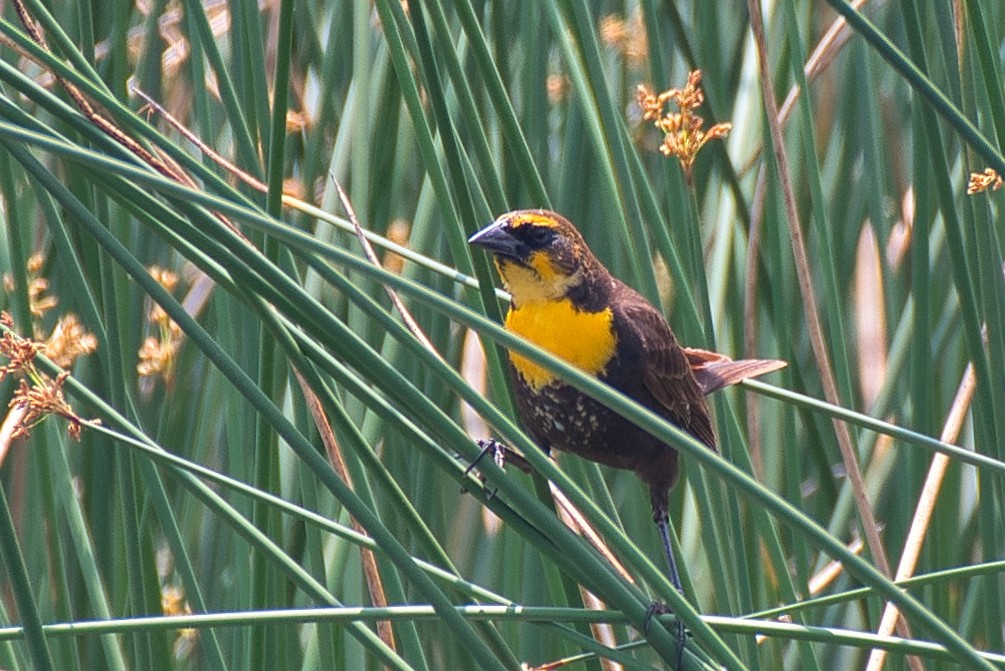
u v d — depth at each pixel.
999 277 7.82
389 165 9.56
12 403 6.07
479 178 9.57
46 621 9.42
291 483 9.23
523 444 5.18
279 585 7.85
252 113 8.39
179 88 11.00
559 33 8.30
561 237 8.19
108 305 7.42
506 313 8.98
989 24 8.32
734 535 8.16
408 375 9.34
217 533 10.41
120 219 8.68
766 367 8.64
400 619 5.88
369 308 5.05
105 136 5.36
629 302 8.42
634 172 8.29
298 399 8.06
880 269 10.15
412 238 9.32
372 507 7.62
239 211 4.47
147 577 8.35
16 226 8.34
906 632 7.79
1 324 6.30
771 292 9.95
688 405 8.52
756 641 7.86
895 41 11.51
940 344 10.16
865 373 10.98
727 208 10.14
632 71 10.84
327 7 10.55
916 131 8.30
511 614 5.96
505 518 6.04
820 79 12.10
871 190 10.10
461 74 6.73
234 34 9.48
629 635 9.30
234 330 8.78
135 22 11.34
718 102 10.25
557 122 11.14
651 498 8.44
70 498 8.39
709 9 10.16
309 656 8.38
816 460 9.88
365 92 9.13
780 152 7.89
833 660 10.44
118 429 6.94
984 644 9.59
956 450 6.52
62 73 5.87
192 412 10.13
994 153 6.14
